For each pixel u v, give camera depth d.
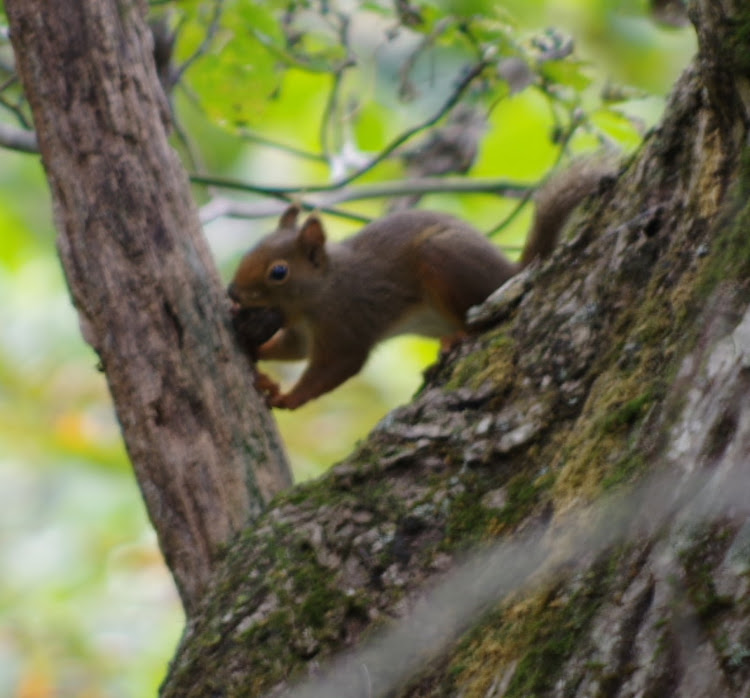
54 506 16.06
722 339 5.22
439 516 6.71
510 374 7.23
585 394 6.78
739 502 4.74
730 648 4.54
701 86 6.96
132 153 7.91
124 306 7.84
